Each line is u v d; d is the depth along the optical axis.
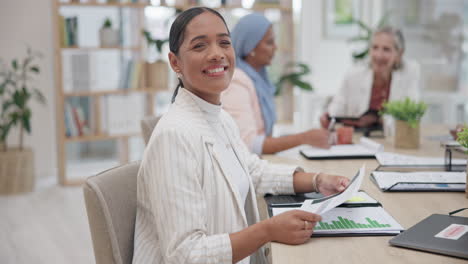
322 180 1.47
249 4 4.68
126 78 4.60
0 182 4.21
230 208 1.21
